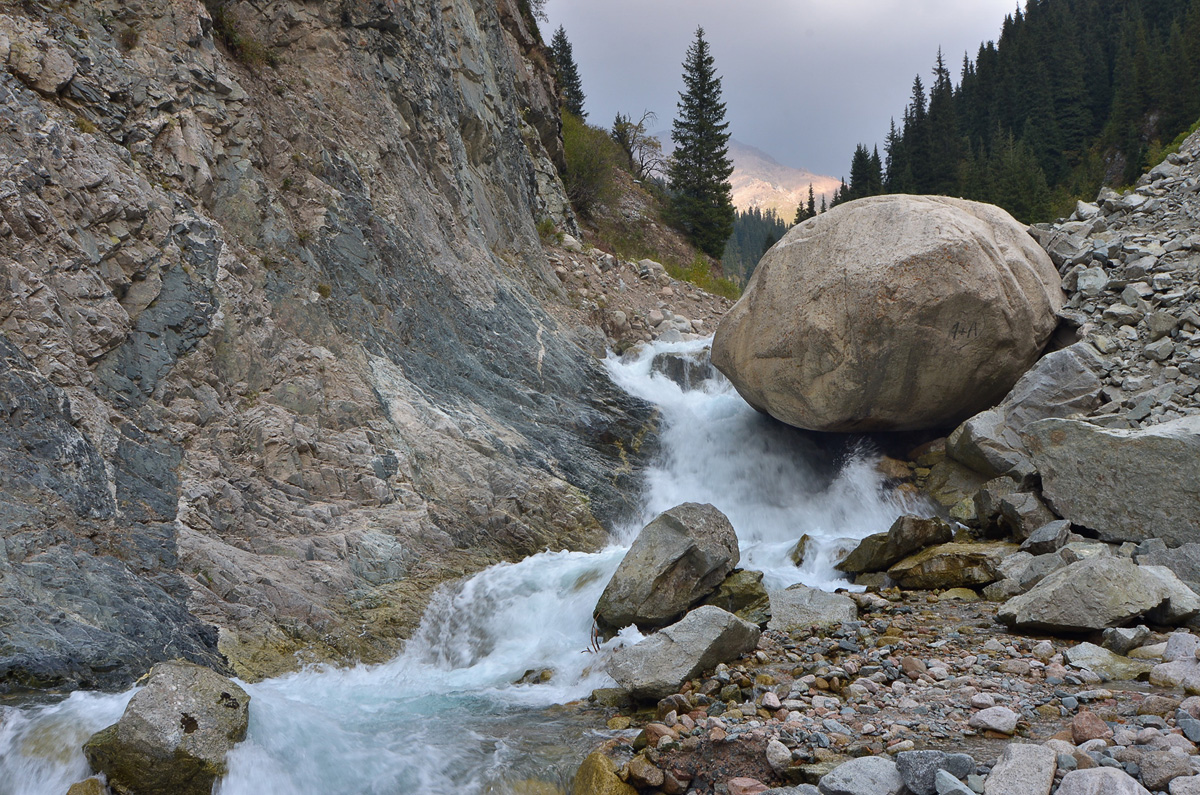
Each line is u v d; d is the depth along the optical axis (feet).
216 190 31.58
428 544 28.12
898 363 33.30
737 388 40.75
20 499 18.71
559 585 27.58
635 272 73.05
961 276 32.04
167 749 13.84
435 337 39.47
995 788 11.45
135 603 18.83
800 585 24.63
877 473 37.55
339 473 28.22
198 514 23.03
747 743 14.74
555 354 47.57
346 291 35.29
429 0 52.13
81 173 25.53
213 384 27.14
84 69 28.07
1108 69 186.09
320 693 20.13
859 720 15.26
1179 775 11.10
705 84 132.67
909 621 22.08
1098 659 17.03
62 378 22.11
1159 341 32.17
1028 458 30.86
